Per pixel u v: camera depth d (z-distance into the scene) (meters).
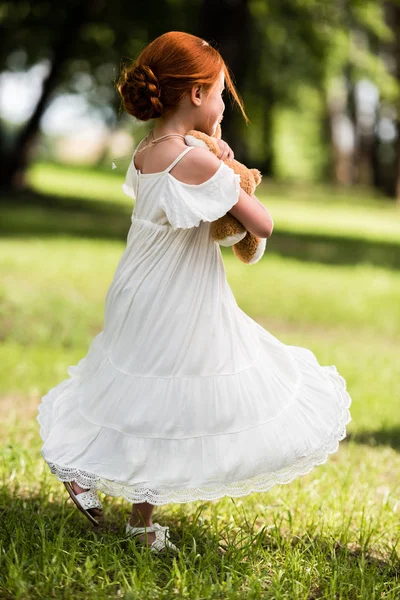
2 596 2.76
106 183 30.33
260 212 3.01
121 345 3.04
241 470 2.91
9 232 15.47
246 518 3.69
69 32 19.98
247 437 2.95
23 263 11.96
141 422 2.93
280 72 22.23
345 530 3.48
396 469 4.70
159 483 2.90
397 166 33.16
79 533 3.29
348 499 4.00
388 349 8.77
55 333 8.20
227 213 3.01
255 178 3.12
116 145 34.94
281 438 2.98
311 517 3.73
